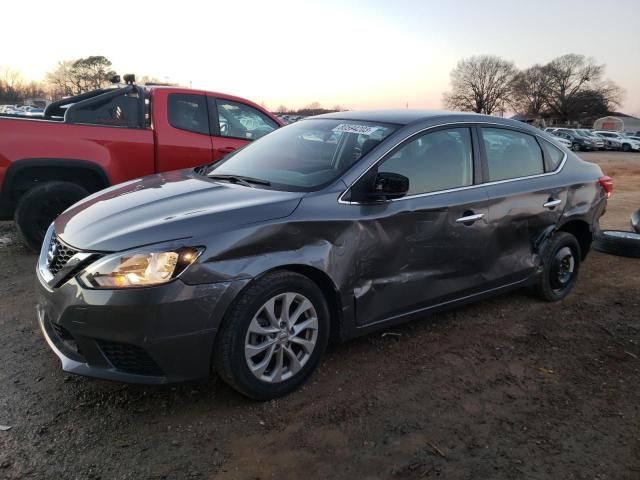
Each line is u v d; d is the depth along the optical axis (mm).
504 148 4297
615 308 4777
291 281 2986
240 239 2824
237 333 2832
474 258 3959
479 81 110562
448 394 3232
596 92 104625
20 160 5230
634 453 2754
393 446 2729
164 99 6109
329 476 2498
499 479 2527
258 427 2828
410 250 3547
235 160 4238
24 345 3633
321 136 3975
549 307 4734
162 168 6078
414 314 3729
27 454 2547
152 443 2666
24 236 5434
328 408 3025
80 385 3160
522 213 4254
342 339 3352
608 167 23734
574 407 3156
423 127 3779
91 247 2766
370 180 3393
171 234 2736
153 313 2623
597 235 5113
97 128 5648
